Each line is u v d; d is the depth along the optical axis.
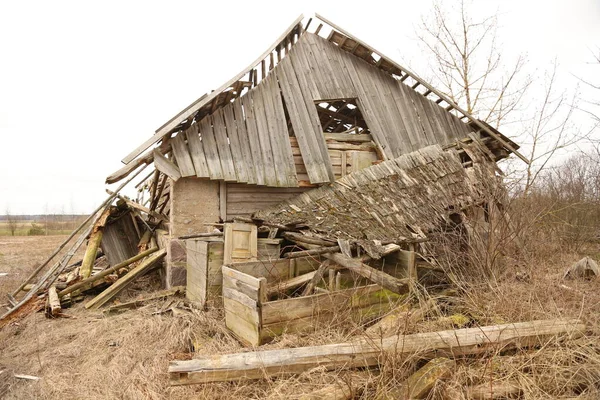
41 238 25.69
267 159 8.37
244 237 5.97
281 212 7.81
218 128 8.15
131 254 9.93
